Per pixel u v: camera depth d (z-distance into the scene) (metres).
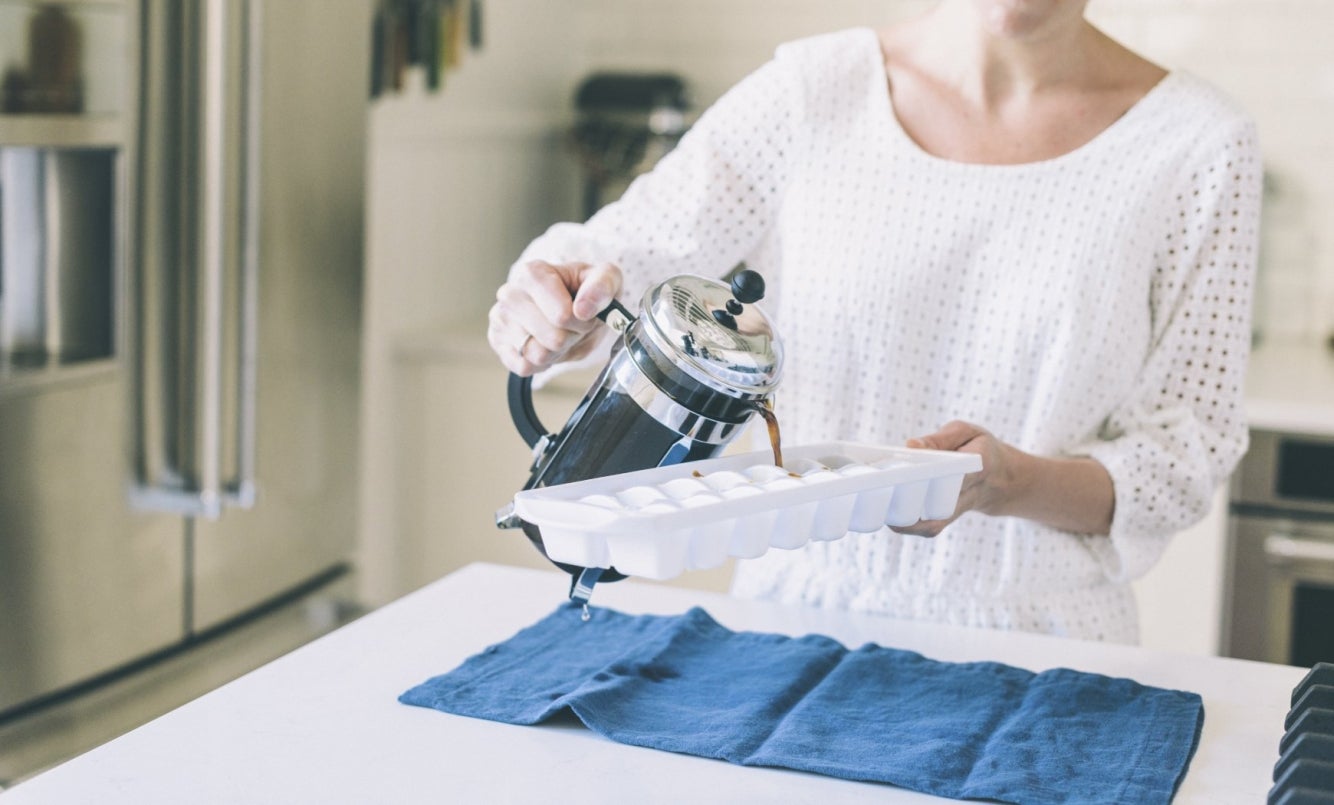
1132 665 1.19
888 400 1.41
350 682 1.11
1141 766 0.95
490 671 1.12
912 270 1.38
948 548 1.37
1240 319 1.35
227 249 2.09
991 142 1.38
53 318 2.15
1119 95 1.36
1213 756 1.00
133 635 2.06
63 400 1.92
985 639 1.25
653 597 1.35
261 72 2.08
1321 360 2.78
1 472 1.83
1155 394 1.39
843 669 1.13
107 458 1.99
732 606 1.33
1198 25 3.00
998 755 0.97
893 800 0.91
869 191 1.40
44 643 1.92
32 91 1.86
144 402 2.05
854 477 1.00
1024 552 1.36
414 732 1.01
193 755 0.97
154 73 2.00
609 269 1.14
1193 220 1.34
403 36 2.70
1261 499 2.44
